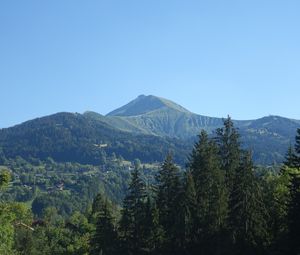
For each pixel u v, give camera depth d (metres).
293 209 49.66
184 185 67.56
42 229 110.50
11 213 43.84
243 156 70.19
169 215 68.56
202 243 62.94
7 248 43.09
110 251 71.38
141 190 72.88
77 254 89.38
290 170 64.38
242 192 58.25
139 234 69.88
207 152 68.25
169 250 66.25
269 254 55.84
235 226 58.00
